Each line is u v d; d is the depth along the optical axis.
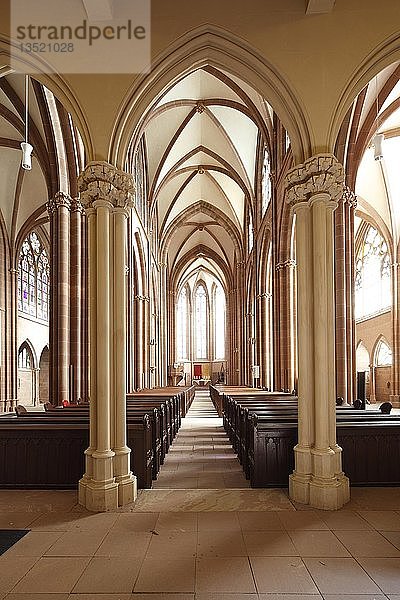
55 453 6.80
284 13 6.41
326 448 5.90
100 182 6.22
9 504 5.96
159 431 8.47
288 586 3.80
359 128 13.05
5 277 21.70
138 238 20.06
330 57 6.33
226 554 4.38
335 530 4.96
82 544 4.63
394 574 3.98
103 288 6.18
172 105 17.64
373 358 26.56
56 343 12.65
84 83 6.42
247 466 7.64
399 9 6.32
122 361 6.32
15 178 20.19
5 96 13.98
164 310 30.62
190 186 26.55
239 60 6.55
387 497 6.16
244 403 9.93
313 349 6.19
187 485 7.15
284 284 15.48
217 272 41.59
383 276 25.39
